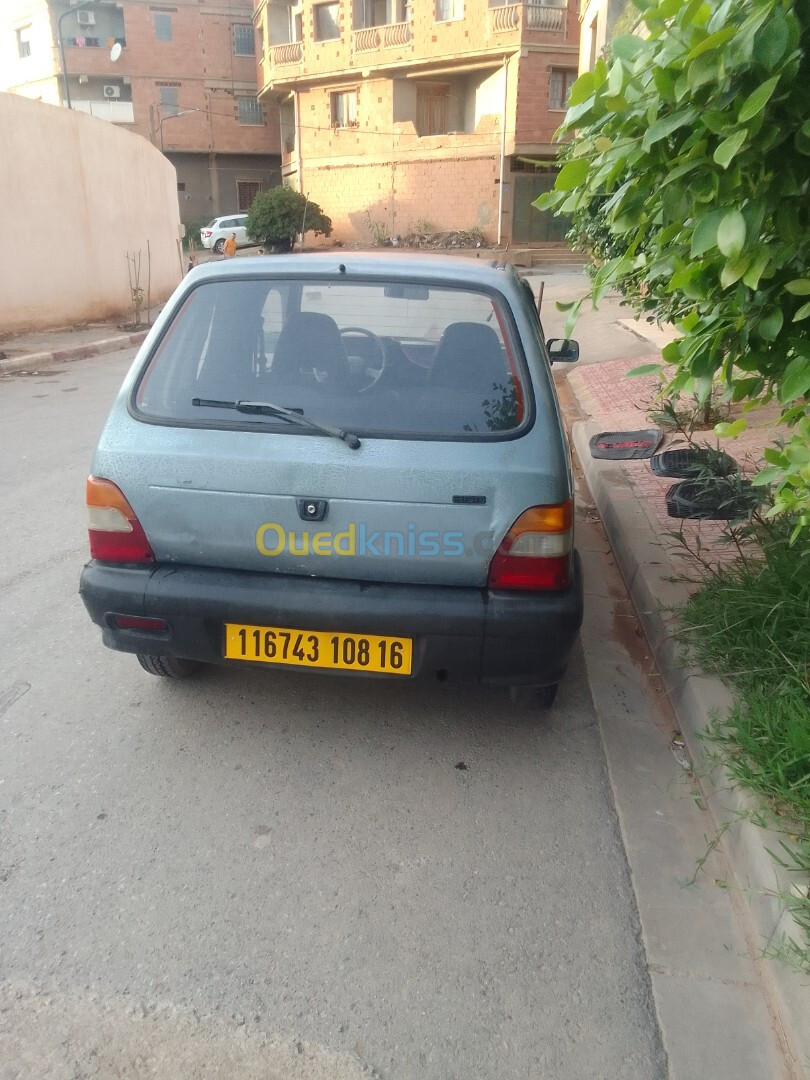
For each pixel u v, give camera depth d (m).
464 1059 2.06
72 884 2.58
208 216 45.88
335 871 2.66
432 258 3.46
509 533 2.84
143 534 3.03
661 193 2.24
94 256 17.50
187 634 3.02
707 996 2.23
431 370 3.02
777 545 3.83
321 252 3.54
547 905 2.53
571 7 32.75
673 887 2.61
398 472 2.83
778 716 2.86
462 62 34.06
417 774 3.14
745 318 2.39
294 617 2.90
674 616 3.90
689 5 1.90
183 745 3.30
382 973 2.29
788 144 2.04
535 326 3.26
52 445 7.82
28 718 3.47
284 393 3.02
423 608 2.85
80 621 4.34
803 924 2.15
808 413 2.77
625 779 3.12
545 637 2.87
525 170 34.81
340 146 37.97
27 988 2.23
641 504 5.64
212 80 43.53
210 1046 2.08
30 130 15.07
